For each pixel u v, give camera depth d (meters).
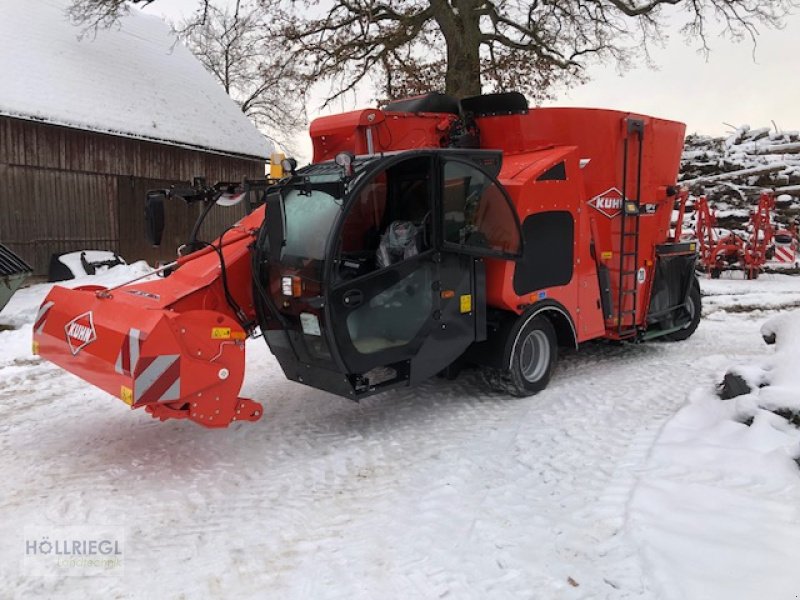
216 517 3.71
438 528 3.49
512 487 3.98
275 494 4.00
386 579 3.02
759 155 17.64
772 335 5.31
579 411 5.36
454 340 5.13
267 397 6.00
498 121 6.43
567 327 6.20
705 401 5.06
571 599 2.79
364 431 5.08
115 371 4.12
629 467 4.11
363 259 4.98
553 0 17.14
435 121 6.29
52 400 6.03
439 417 5.36
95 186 15.86
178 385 4.09
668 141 7.31
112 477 4.27
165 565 3.21
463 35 16.23
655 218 7.20
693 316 8.29
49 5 18.61
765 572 2.76
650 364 7.00
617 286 6.76
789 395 4.22
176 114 18.36
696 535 3.13
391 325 4.71
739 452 3.99
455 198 4.96
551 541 3.29
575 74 18.80
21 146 14.19
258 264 4.85
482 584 2.95
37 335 4.98
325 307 4.31
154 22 22.88
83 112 15.33
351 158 4.32
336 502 3.88
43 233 14.73
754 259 14.42
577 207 6.14
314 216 4.52
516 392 5.71
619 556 3.08
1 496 3.98
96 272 14.38
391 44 17.11
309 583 3.02
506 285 5.42
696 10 17.00
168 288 4.91
